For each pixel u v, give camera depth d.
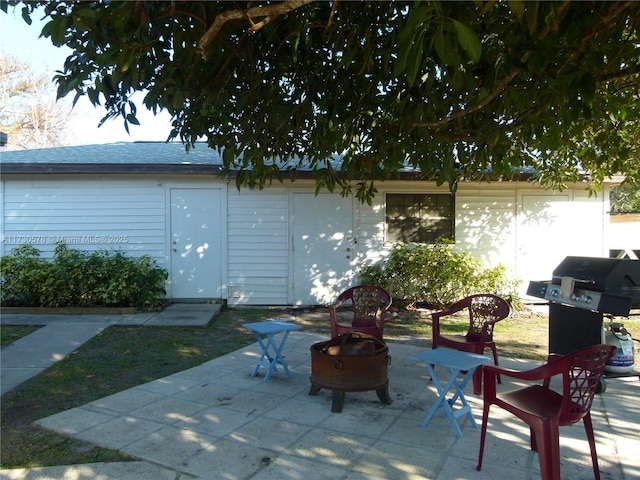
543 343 6.87
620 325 4.91
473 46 1.62
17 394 4.54
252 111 3.60
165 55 3.14
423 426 3.81
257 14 2.21
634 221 18.30
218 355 6.03
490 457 3.29
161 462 3.20
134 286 8.38
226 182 9.47
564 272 4.82
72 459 3.24
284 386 4.82
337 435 3.64
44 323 7.55
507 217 9.81
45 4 2.84
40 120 26.75
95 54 2.90
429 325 8.02
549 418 2.71
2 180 9.20
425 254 9.00
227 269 9.54
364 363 4.12
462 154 4.51
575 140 6.02
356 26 3.24
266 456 3.29
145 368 5.43
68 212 9.28
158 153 10.77
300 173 9.03
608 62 3.10
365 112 3.90
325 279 9.63
